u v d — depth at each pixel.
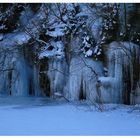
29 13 19.86
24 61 18.81
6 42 19.47
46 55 17.78
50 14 18.62
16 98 17.69
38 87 18.36
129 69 15.88
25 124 11.32
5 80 19.11
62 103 15.88
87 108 14.29
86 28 17.11
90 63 16.47
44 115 12.85
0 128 10.80
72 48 17.16
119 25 16.58
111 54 16.09
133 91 15.74
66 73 17.27
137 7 16.62
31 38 18.61
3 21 20.30
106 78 15.80
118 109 14.09
